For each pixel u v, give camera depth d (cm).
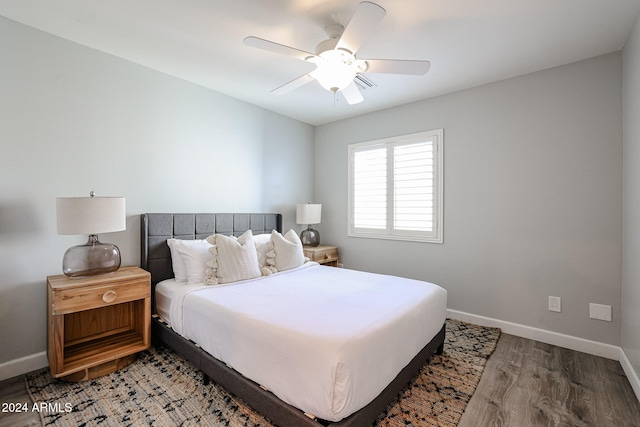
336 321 160
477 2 182
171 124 291
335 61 190
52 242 222
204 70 278
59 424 161
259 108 374
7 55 204
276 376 146
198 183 313
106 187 250
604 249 242
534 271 275
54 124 223
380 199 380
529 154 276
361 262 400
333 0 182
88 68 239
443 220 329
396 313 177
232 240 262
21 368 208
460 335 279
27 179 211
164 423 161
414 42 226
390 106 368
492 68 267
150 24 208
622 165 234
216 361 184
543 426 162
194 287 231
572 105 256
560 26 206
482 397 186
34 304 214
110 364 212
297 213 406
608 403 182
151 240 265
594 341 246
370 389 142
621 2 181
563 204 260
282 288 232
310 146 448
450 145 323
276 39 225
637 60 199
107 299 210
